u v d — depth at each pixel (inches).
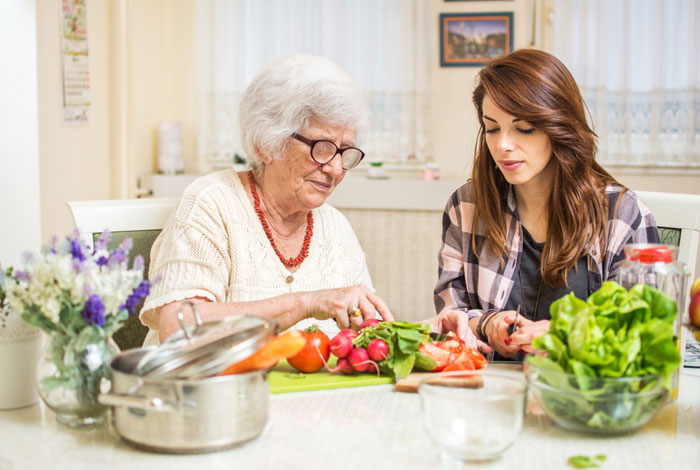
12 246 91.0
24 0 90.7
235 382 40.6
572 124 61.9
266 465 39.7
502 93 61.2
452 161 166.2
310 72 63.1
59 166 143.2
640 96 155.6
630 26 153.3
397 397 49.9
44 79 138.1
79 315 43.5
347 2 162.2
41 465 39.9
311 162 64.0
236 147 171.9
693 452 41.4
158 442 40.6
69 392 44.0
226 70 169.8
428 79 162.1
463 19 161.6
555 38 156.6
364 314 57.8
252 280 65.9
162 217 72.1
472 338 58.3
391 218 157.4
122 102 159.6
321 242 70.6
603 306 42.9
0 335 47.7
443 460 40.4
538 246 68.4
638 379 41.2
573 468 39.4
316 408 47.7
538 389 43.3
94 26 152.6
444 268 72.6
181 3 174.2
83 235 69.1
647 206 71.6
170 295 59.6
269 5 165.9
